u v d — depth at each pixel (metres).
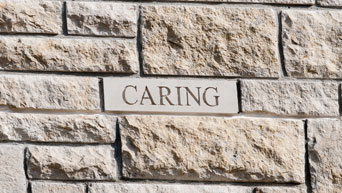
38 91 7.84
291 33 8.30
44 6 8.07
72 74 7.95
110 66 8.00
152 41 8.10
